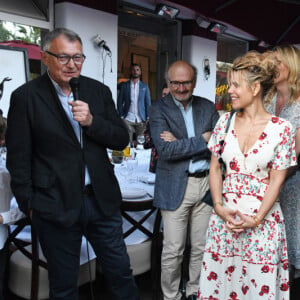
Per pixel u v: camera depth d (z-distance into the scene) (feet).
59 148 5.78
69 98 5.97
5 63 12.32
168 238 7.61
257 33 17.21
